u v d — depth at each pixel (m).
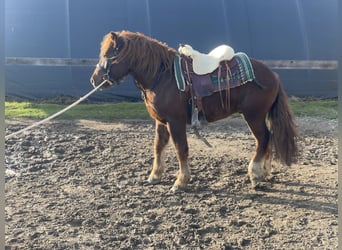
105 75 4.80
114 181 5.34
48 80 10.38
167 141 5.21
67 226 4.20
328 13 11.47
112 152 6.45
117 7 11.06
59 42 10.67
